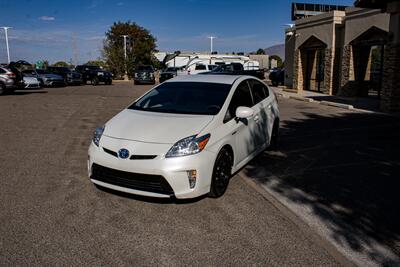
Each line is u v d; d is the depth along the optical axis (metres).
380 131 10.00
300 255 3.64
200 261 3.51
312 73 22.80
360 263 3.53
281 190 5.45
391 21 12.93
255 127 6.35
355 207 4.86
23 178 5.71
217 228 4.17
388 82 13.20
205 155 4.66
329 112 13.75
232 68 28.62
